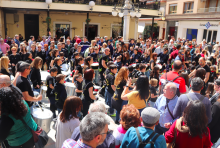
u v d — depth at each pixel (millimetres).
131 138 2051
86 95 4020
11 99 2178
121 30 18953
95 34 20234
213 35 19719
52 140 3811
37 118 3512
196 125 2068
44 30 17984
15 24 17109
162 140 2000
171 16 24391
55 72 4539
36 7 14344
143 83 3455
